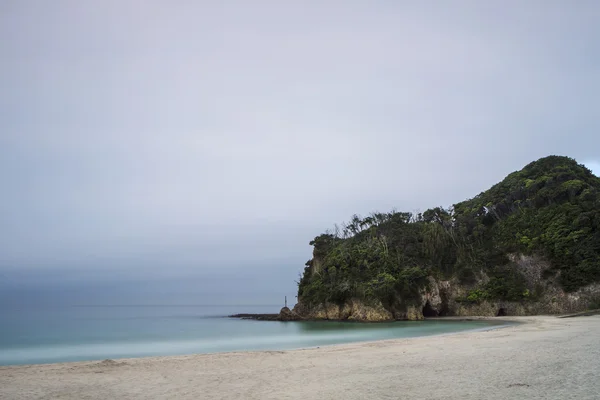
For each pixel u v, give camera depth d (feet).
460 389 52.80
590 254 256.93
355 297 294.66
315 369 74.64
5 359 120.47
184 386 61.41
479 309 283.18
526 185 338.13
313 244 369.91
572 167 346.54
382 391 53.72
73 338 193.77
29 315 471.21
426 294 290.35
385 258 305.53
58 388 60.90
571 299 251.19
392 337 165.58
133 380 66.74
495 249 307.58
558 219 286.25
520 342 105.81
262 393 55.42
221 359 91.61
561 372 61.21
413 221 370.94
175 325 306.76
